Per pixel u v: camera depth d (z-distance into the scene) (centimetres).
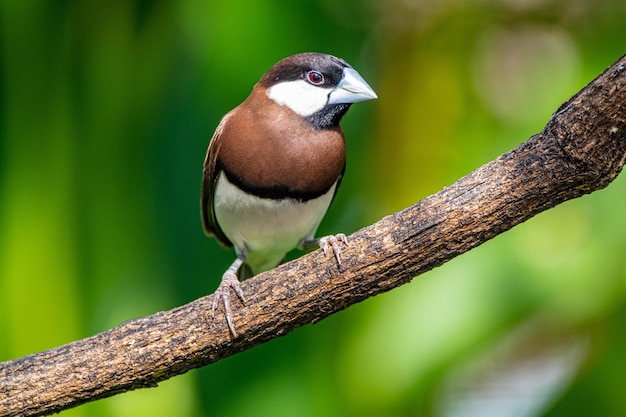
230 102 1089
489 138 1075
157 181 1080
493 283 979
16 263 1042
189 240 1081
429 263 789
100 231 1065
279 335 818
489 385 1150
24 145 1062
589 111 725
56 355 791
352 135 1104
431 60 1094
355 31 1122
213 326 804
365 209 1095
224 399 1051
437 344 976
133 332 798
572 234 983
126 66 1080
